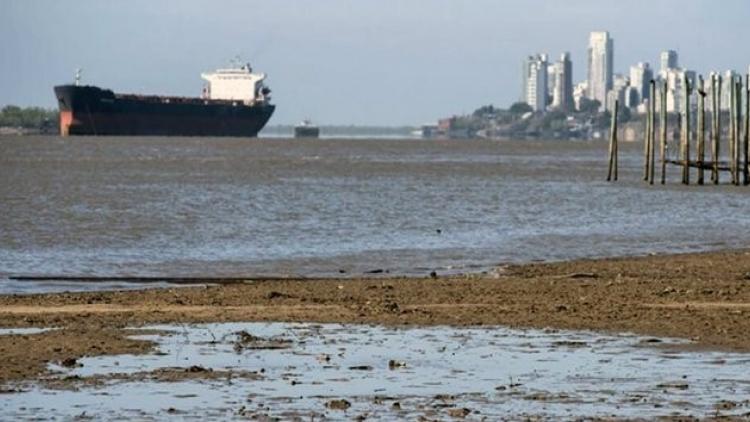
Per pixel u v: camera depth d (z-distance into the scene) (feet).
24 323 353.51
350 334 335.88
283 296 419.54
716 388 267.39
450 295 419.95
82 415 246.06
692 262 556.92
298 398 260.62
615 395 261.85
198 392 265.54
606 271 519.60
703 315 363.76
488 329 343.05
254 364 295.28
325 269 570.87
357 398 260.62
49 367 289.33
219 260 614.34
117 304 403.13
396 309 380.99
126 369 288.10
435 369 289.53
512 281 467.11
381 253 646.33
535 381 276.00
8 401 256.73
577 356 303.68
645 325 346.54
